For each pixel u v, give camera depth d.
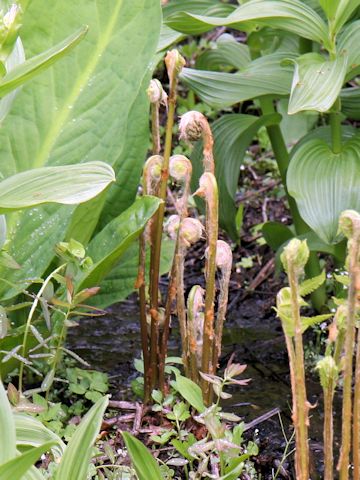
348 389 1.59
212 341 2.14
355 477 1.65
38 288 2.36
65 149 2.35
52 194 1.74
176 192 3.88
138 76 2.35
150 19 2.38
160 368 2.28
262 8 2.37
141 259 2.25
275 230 3.00
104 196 2.20
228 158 2.84
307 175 2.47
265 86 2.66
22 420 1.69
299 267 1.49
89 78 2.39
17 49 2.06
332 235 2.40
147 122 2.49
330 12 2.36
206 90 2.70
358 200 2.41
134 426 2.26
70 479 1.52
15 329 2.16
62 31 2.38
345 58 2.36
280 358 2.81
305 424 1.62
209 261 2.05
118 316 3.14
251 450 2.13
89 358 2.78
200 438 2.19
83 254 2.06
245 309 3.20
